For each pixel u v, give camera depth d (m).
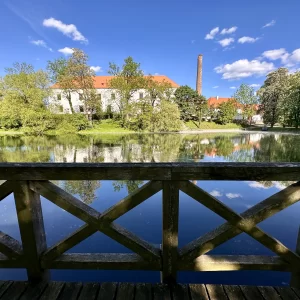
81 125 25.22
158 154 12.48
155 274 2.55
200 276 2.51
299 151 12.20
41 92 23.92
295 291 1.24
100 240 3.18
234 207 4.57
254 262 1.26
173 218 1.20
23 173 1.15
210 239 1.23
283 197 1.16
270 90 29.08
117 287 1.27
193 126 32.41
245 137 20.19
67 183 6.39
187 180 1.14
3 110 21.88
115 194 5.53
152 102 28.56
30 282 1.31
